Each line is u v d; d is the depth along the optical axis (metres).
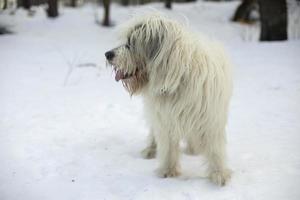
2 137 3.44
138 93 2.76
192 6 11.33
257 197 2.59
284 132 3.37
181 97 2.64
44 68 5.45
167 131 2.80
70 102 4.20
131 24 2.69
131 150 3.27
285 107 3.86
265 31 7.02
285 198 2.56
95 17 9.26
